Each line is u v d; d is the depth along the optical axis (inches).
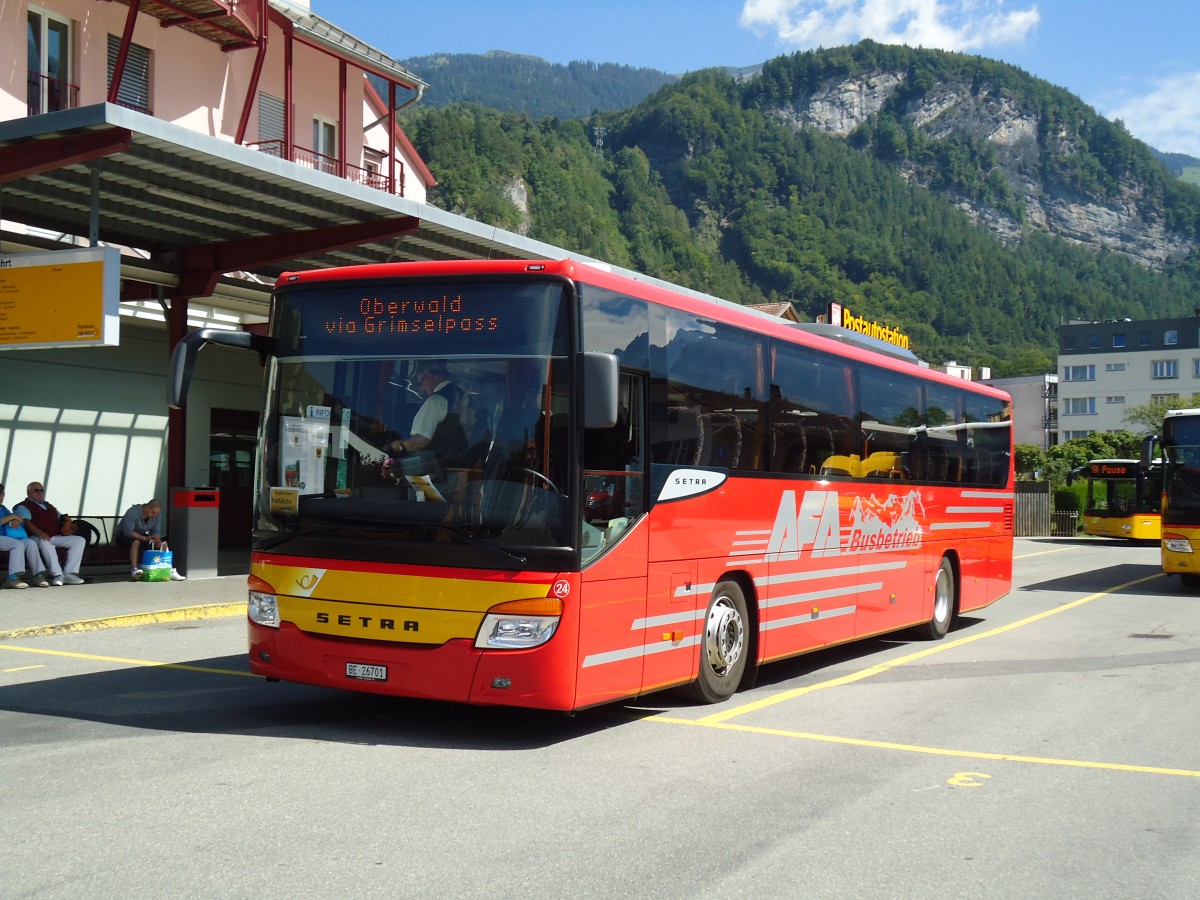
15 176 517.0
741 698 380.2
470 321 295.6
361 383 301.3
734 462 367.6
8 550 616.7
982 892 199.0
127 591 613.3
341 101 1100.5
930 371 546.9
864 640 548.4
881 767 287.6
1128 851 224.7
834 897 193.8
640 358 317.7
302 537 300.5
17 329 561.0
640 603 315.9
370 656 290.4
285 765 271.1
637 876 200.1
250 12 962.1
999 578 631.8
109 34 914.1
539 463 286.0
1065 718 356.2
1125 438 2972.4
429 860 204.8
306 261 741.9
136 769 263.4
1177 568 815.1
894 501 494.0
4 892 183.3
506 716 339.6
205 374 947.3
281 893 185.8
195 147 510.3
